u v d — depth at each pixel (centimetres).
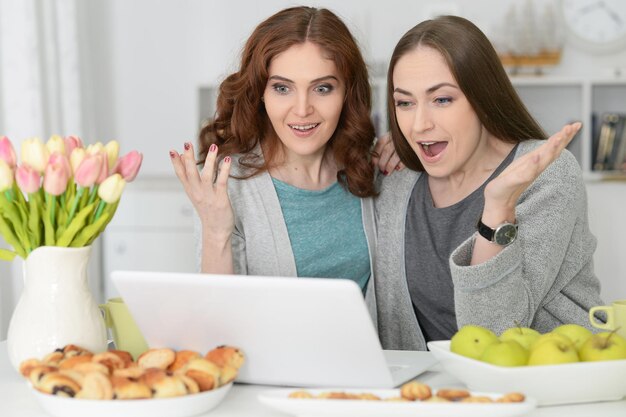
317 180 197
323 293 118
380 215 197
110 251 396
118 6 482
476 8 466
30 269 136
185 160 166
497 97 178
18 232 136
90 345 136
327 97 183
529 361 121
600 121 454
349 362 126
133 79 484
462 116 175
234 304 124
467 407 107
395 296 193
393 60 179
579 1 463
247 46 187
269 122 194
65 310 135
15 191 136
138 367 121
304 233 193
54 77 381
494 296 149
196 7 482
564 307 182
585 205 184
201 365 118
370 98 193
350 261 195
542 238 171
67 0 392
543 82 450
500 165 183
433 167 179
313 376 129
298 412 112
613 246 332
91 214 139
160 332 132
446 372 138
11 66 352
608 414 115
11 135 353
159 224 394
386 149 201
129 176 144
